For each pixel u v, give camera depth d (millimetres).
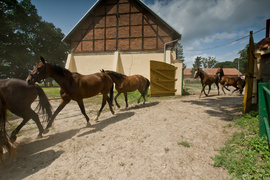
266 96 2520
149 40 11977
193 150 2580
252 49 4344
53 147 3043
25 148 3111
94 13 12867
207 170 2061
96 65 12789
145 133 3396
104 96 4820
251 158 2180
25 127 4598
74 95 3846
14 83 3045
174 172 2045
